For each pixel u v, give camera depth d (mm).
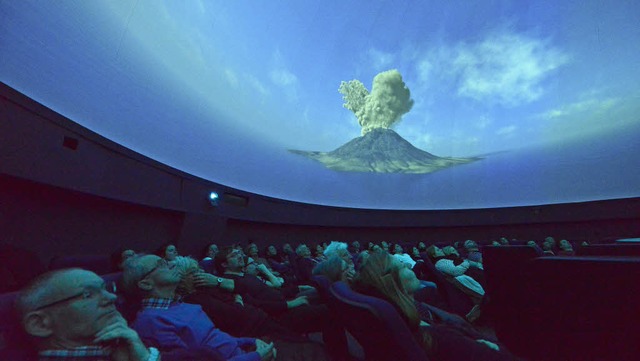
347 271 2719
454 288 3555
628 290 1294
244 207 8031
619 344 1320
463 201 14047
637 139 10508
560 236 10602
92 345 948
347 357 2375
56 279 937
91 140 4258
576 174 11789
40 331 885
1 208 3367
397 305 1330
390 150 15141
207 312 1914
